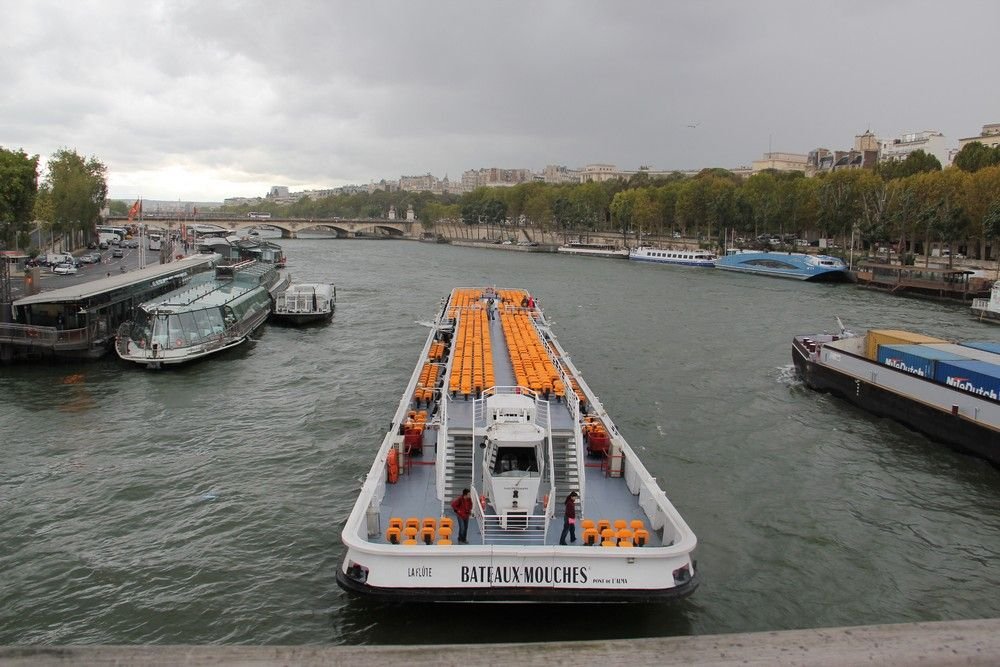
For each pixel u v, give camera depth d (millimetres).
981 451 39406
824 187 169750
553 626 22016
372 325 83938
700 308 99125
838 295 117000
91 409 47906
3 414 46656
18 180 94125
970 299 109625
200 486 34938
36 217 132625
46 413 47000
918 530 31359
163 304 66438
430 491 26859
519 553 20938
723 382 56906
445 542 21500
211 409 48156
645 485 25516
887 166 195625
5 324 59844
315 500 33281
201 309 65625
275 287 104125
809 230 198500
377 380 56594
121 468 37375
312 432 43281
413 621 22297
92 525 30781
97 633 22906
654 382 56312
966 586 26797
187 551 28359
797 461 39469
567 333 77375
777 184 195000
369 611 22906
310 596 24906
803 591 25969
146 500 33312
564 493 25812
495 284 129500
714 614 24156
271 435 42719
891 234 148625
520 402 25781
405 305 101375
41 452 39750
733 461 39188
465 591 21078
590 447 29969
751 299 110250
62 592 25422
